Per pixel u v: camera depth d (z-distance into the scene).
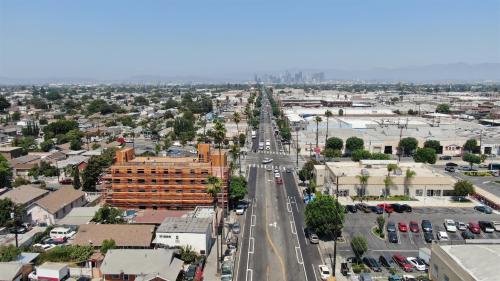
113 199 127.50
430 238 104.38
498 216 123.44
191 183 125.38
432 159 190.25
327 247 101.12
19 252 90.06
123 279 82.69
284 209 129.62
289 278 85.75
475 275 62.84
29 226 114.12
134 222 108.56
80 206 130.75
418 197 140.50
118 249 89.56
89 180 147.00
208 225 100.12
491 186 156.00
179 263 86.38
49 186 150.50
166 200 126.12
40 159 183.12
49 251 91.81
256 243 103.69
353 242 96.25
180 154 194.50
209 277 86.25
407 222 117.75
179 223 101.31
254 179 166.25
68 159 183.00
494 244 74.62
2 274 79.44
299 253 97.75
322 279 84.44
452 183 141.00
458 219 120.81
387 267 89.69
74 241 95.00
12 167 170.25
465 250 71.50
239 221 119.19
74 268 86.62
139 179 126.75
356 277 84.94
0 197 124.31
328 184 149.25
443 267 72.31
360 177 139.25
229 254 96.50
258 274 87.50
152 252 87.69
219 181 109.56
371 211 126.12
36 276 83.19
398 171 143.38
